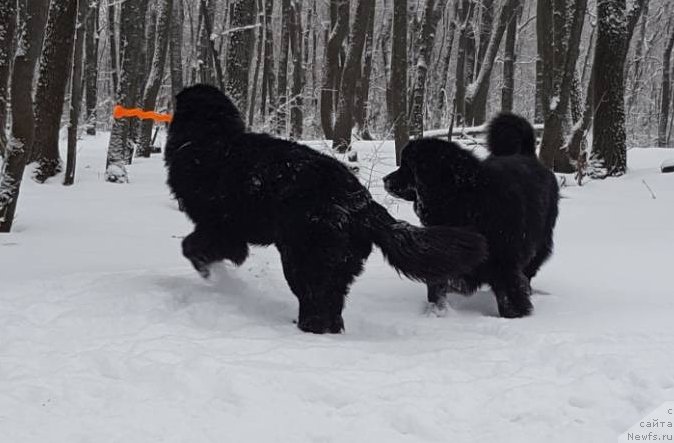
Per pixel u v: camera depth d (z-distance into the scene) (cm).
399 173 652
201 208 591
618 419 353
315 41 3697
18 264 709
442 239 529
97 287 586
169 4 1992
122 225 997
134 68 1662
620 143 1606
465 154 619
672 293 677
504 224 609
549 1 1527
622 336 505
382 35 3309
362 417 353
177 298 580
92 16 2686
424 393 384
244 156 572
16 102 862
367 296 670
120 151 1462
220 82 1484
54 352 442
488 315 636
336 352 455
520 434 339
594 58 1620
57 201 1164
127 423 341
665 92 3572
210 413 355
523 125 740
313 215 532
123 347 448
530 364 448
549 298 669
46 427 335
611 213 1227
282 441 329
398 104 1609
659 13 3900
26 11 844
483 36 2822
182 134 600
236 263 606
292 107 2494
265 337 501
